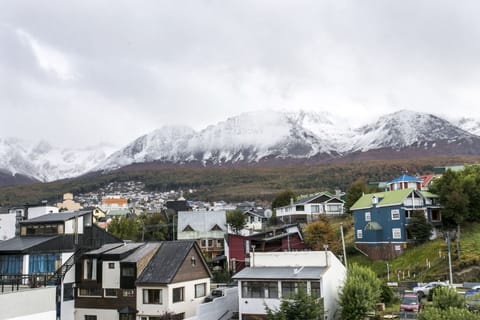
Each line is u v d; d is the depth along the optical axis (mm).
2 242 46156
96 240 49375
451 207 63500
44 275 38156
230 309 44844
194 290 46469
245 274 41250
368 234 69250
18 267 42531
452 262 54562
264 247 66750
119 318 43938
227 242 73000
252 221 106812
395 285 51531
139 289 43562
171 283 42875
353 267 42656
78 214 48094
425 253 60156
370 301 37500
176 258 45688
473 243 58250
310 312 34094
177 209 137250
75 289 45938
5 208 101000
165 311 42219
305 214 98750
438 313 29250
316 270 39844
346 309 37062
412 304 39281
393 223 65875
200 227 92625
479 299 35031
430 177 92500
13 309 28609
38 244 43094
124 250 46219
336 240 75750
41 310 30516
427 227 63688
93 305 45219
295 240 68562
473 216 64438
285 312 34594
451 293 33812
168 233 96750
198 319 40156
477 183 66812
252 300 40219
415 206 65625
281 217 105250
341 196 107250
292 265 42219
